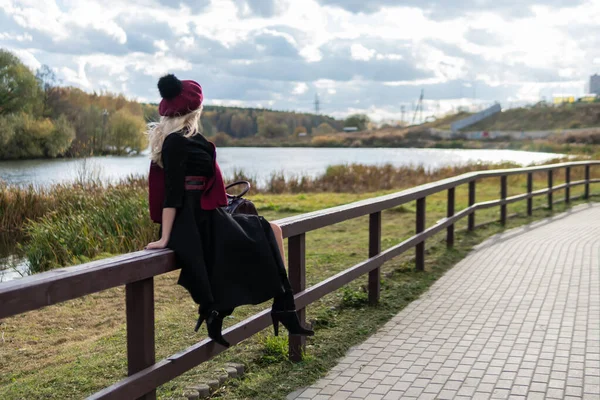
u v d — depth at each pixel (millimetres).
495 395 3727
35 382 3971
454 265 7926
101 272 2402
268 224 3254
